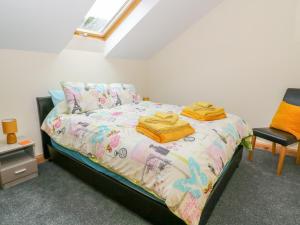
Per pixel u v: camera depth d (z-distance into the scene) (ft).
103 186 5.94
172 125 5.55
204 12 10.40
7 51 7.06
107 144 5.56
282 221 5.30
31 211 5.50
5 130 6.66
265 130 8.11
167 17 9.48
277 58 9.13
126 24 9.45
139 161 4.78
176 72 12.37
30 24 6.55
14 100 7.45
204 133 5.77
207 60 11.06
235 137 6.56
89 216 5.35
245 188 6.72
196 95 11.86
